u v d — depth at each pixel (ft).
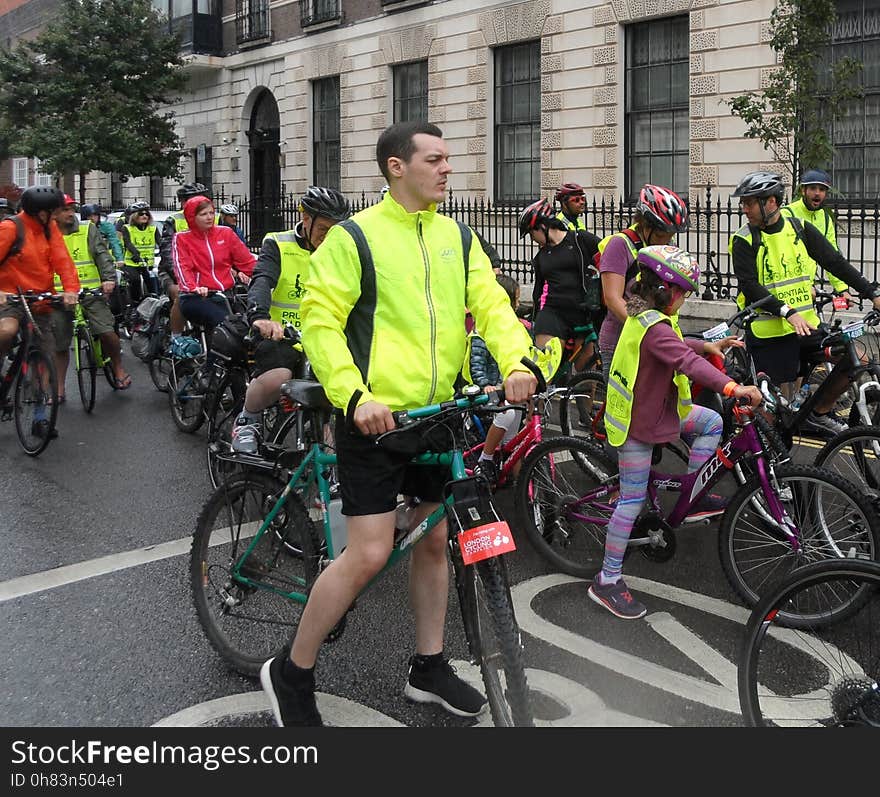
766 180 19.25
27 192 26.25
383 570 10.71
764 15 43.06
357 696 12.14
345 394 9.59
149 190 93.71
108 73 73.36
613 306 18.90
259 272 18.51
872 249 39.65
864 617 10.89
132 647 13.66
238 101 81.87
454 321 10.43
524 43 55.83
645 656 13.10
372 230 10.19
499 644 9.49
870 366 17.31
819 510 13.87
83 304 32.53
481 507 9.89
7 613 14.90
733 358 20.97
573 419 23.82
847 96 35.63
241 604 12.89
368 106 67.10
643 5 48.08
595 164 51.29
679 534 18.19
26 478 22.59
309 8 71.67
